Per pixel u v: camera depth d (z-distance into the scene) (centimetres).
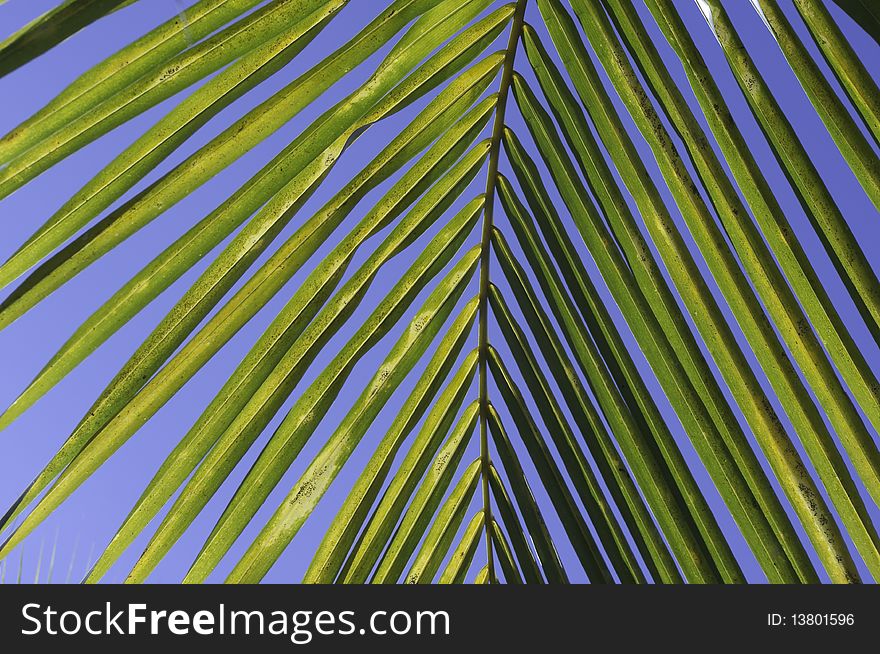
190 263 90
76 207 82
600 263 97
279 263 94
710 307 90
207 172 86
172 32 77
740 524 91
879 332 81
